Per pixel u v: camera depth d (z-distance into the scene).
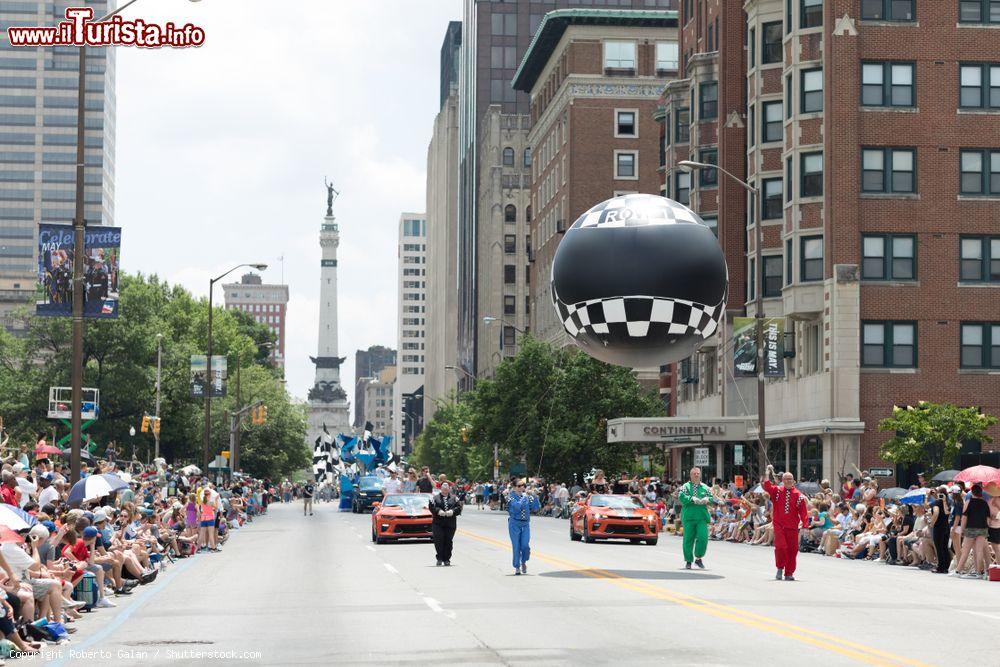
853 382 49.75
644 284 24.02
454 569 25.89
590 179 103.31
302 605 18.84
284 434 115.94
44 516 20.16
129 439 82.62
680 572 24.69
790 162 53.19
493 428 74.19
